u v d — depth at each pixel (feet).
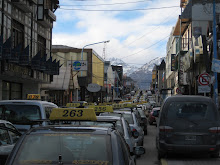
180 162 31.78
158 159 34.60
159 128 33.24
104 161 12.59
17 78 77.41
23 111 30.86
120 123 27.73
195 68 103.14
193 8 94.17
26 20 81.61
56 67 98.02
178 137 32.30
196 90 101.45
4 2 69.00
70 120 17.30
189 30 117.39
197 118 32.42
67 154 12.84
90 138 13.43
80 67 136.87
